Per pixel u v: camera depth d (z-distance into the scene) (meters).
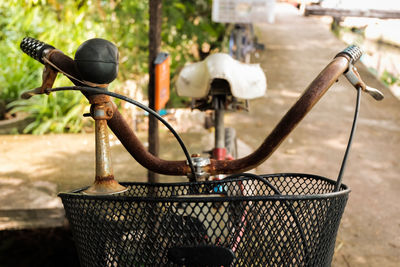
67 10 6.20
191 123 5.31
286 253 1.07
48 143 5.03
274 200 1.03
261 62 8.71
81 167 4.28
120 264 1.09
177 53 6.67
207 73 2.35
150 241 1.06
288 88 7.22
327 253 1.13
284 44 10.44
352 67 1.20
